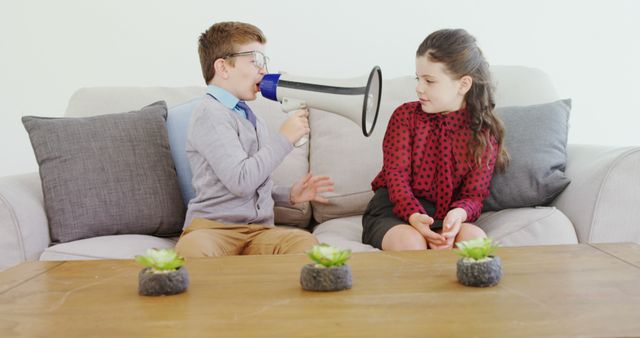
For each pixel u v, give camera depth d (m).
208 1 2.65
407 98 2.27
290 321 0.88
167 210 1.92
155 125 2.01
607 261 1.18
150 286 1.02
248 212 1.83
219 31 1.95
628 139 2.72
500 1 2.67
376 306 0.94
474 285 1.03
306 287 1.03
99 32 2.66
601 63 2.69
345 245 1.71
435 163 1.89
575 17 2.68
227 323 0.87
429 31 2.67
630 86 2.70
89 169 1.86
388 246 1.68
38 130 1.89
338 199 2.13
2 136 2.67
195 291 1.05
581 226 1.74
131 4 2.65
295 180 2.17
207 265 1.23
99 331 0.86
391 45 2.66
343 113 1.67
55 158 1.85
